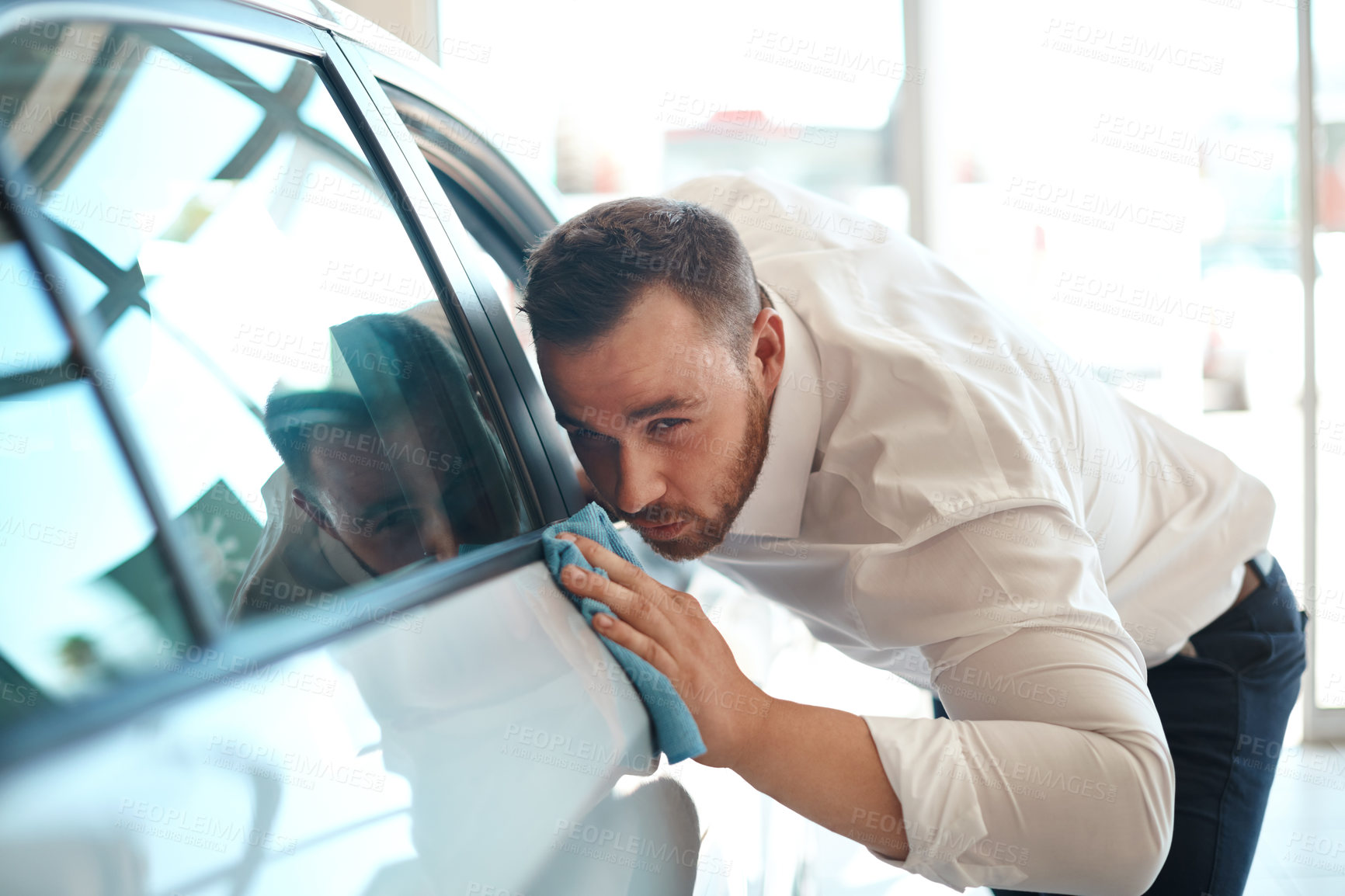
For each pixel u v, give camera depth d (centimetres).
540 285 80
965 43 296
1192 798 116
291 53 67
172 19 55
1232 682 118
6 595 37
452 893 43
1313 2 239
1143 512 119
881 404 97
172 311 49
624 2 297
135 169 49
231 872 36
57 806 33
